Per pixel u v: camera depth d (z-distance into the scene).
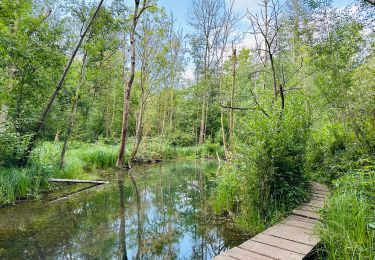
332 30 7.14
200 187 9.63
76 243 4.79
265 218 5.02
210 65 19.83
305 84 8.87
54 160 10.12
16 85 8.74
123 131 14.89
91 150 14.34
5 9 8.45
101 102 25.47
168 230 5.50
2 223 5.73
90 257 4.28
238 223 5.31
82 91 11.46
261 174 5.23
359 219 3.45
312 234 3.88
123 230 5.47
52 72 9.41
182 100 28.59
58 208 6.93
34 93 9.10
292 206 5.17
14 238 4.94
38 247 4.58
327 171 7.18
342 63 6.86
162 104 24.75
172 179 11.37
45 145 11.05
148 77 19.28
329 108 7.67
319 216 4.59
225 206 6.23
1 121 8.23
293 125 5.62
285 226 4.30
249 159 5.37
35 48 8.55
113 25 11.48
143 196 8.37
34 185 8.23
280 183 5.28
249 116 6.00
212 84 18.14
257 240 3.81
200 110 27.72
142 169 14.66
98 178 11.35
